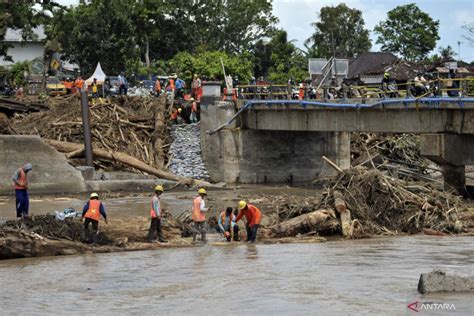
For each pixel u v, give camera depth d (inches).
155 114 2218.3
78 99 2310.5
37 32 3752.5
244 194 1740.9
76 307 713.6
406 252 990.4
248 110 2010.3
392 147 2100.1
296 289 762.8
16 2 2669.8
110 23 3469.5
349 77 3398.1
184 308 698.2
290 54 3976.4
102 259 975.0
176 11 3961.6
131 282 823.7
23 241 986.1
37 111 2003.0
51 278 852.0
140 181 1840.6
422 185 1317.7
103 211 1065.5
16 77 3122.5
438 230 1189.1
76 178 1790.1
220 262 938.1
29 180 1747.0
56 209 1445.6
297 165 2053.4
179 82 2431.1
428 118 1592.0
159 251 1036.5
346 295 729.0
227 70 2930.6
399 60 3006.9
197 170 2078.0
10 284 822.5
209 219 1263.5
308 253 998.4
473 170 2111.2
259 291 759.1
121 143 2085.4
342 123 1781.5
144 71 3469.5
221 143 2037.4
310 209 1240.8
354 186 1232.2
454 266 874.8
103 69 3484.3
